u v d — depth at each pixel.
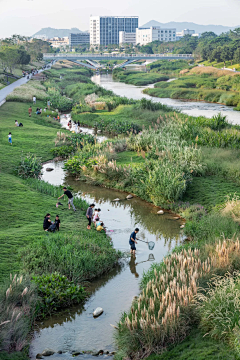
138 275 14.23
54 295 11.72
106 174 26.58
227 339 8.77
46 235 15.84
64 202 21.48
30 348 9.81
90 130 46.72
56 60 181.12
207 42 190.00
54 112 54.94
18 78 94.31
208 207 20.62
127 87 107.62
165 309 10.03
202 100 82.06
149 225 19.38
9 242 14.80
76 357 9.39
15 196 20.92
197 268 11.95
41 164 30.86
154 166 24.59
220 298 9.69
